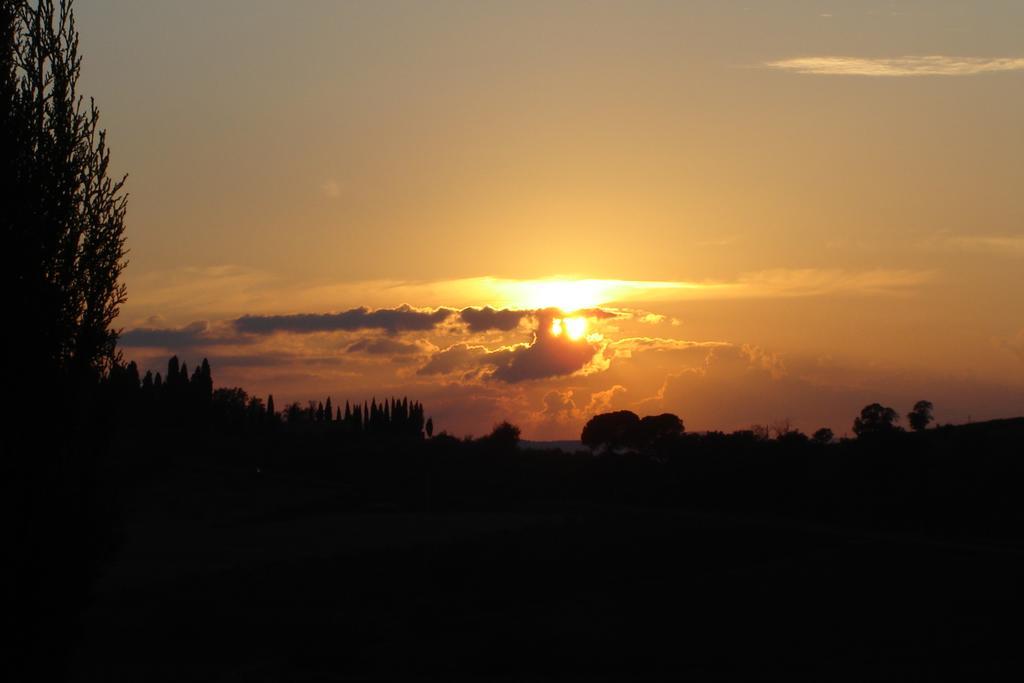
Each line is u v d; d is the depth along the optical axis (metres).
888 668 41.41
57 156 15.63
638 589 59.38
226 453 138.25
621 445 168.50
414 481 130.38
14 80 15.57
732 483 104.44
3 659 14.44
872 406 106.81
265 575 61.75
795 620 50.56
